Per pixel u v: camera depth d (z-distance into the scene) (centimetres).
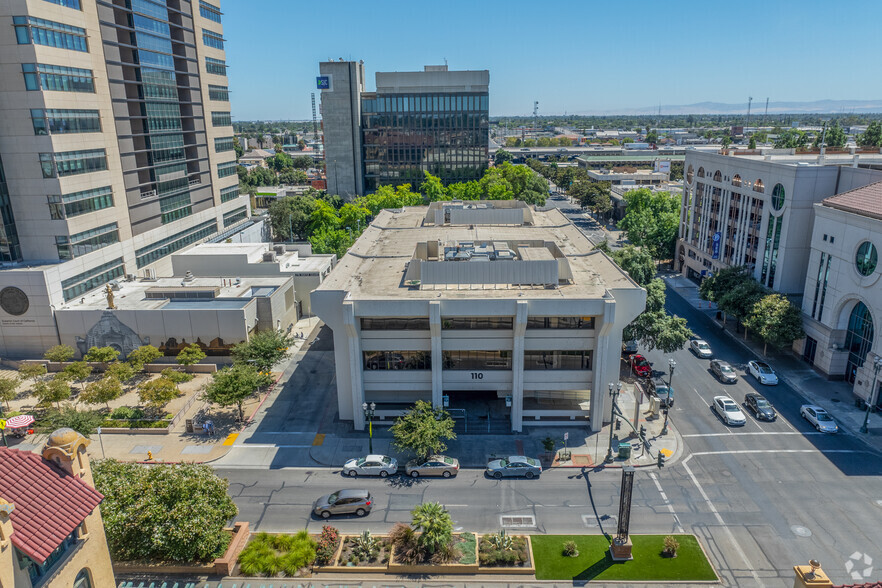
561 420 5341
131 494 3488
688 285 9906
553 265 5378
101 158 7600
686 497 4278
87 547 2436
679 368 6569
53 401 5578
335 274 5666
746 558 3659
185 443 5112
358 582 3528
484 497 4334
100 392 5391
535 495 4344
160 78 9119
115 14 8156
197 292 7131
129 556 3450
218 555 3653
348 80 15525
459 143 16112
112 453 4959
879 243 5353
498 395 5250
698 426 5275
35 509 2239
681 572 3534
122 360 6781
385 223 8575
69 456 2433
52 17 6644
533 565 3597
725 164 8762
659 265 11294
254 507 4247
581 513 4125
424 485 4491
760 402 5447
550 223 8300
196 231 10438
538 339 5050
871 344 5619
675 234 10969
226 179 11881
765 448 4909
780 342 6431
